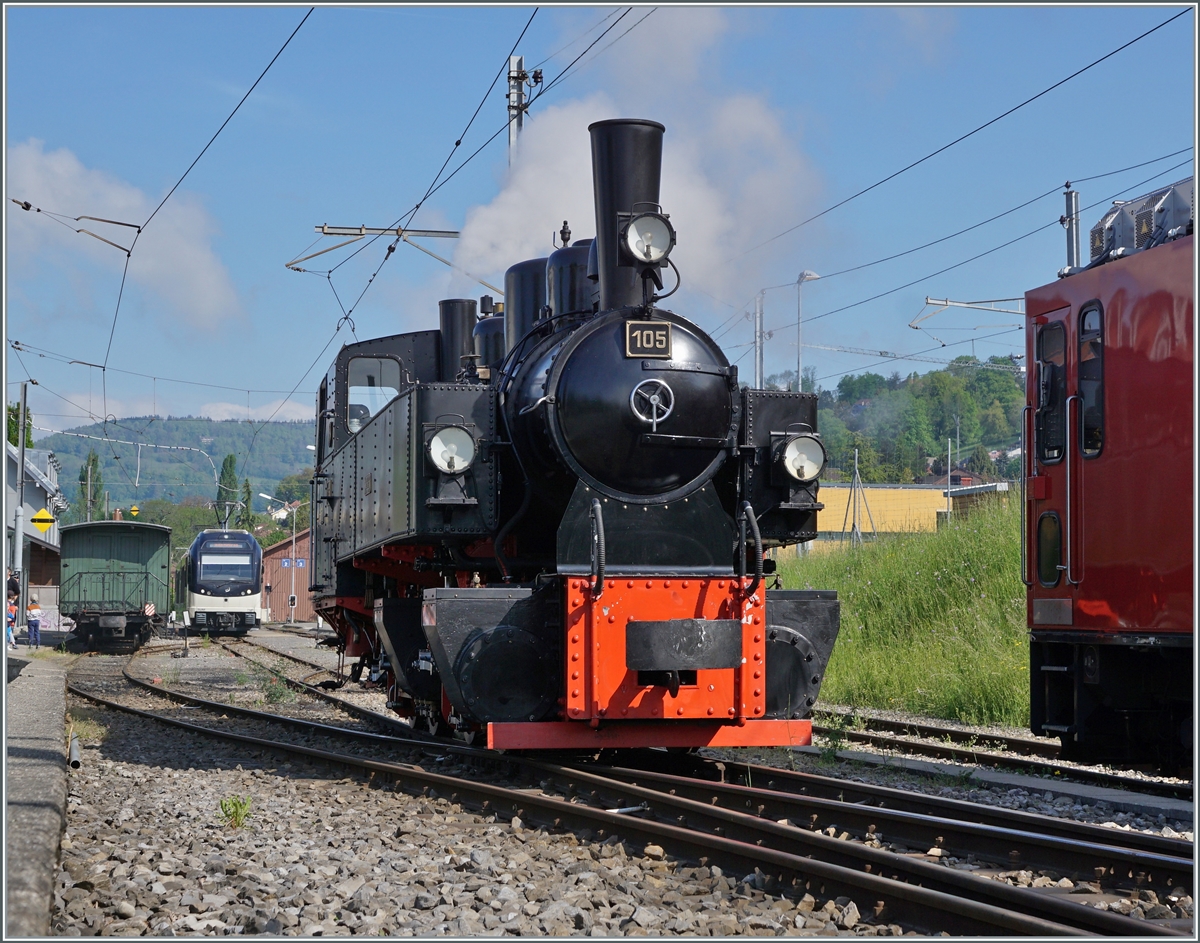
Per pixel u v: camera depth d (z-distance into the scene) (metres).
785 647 8.40
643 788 6.96
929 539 19.50
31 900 4.48
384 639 10.27
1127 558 8.02
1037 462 9.12
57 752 8.81
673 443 8.38
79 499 93.12
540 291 10.40
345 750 10.62
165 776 9.31
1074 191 17.00
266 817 7.23
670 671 7.83
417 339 13.73
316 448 15.67
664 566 8.35
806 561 23.20
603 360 8.38
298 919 4.68
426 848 6.17
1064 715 8.94
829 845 5.39
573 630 7.90
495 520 8.59
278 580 61.41
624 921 4.65
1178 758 8.39
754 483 8.73
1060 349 8.91
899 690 14.42
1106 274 8.34
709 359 8.70
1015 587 15.85
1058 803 7.61
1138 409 7.94
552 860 5.80
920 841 5.95
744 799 6.94
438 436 8.44
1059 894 5.02
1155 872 5.05
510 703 7.93
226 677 22.31
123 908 4.79
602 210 8.81
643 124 8.77
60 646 34.44
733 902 4.99
